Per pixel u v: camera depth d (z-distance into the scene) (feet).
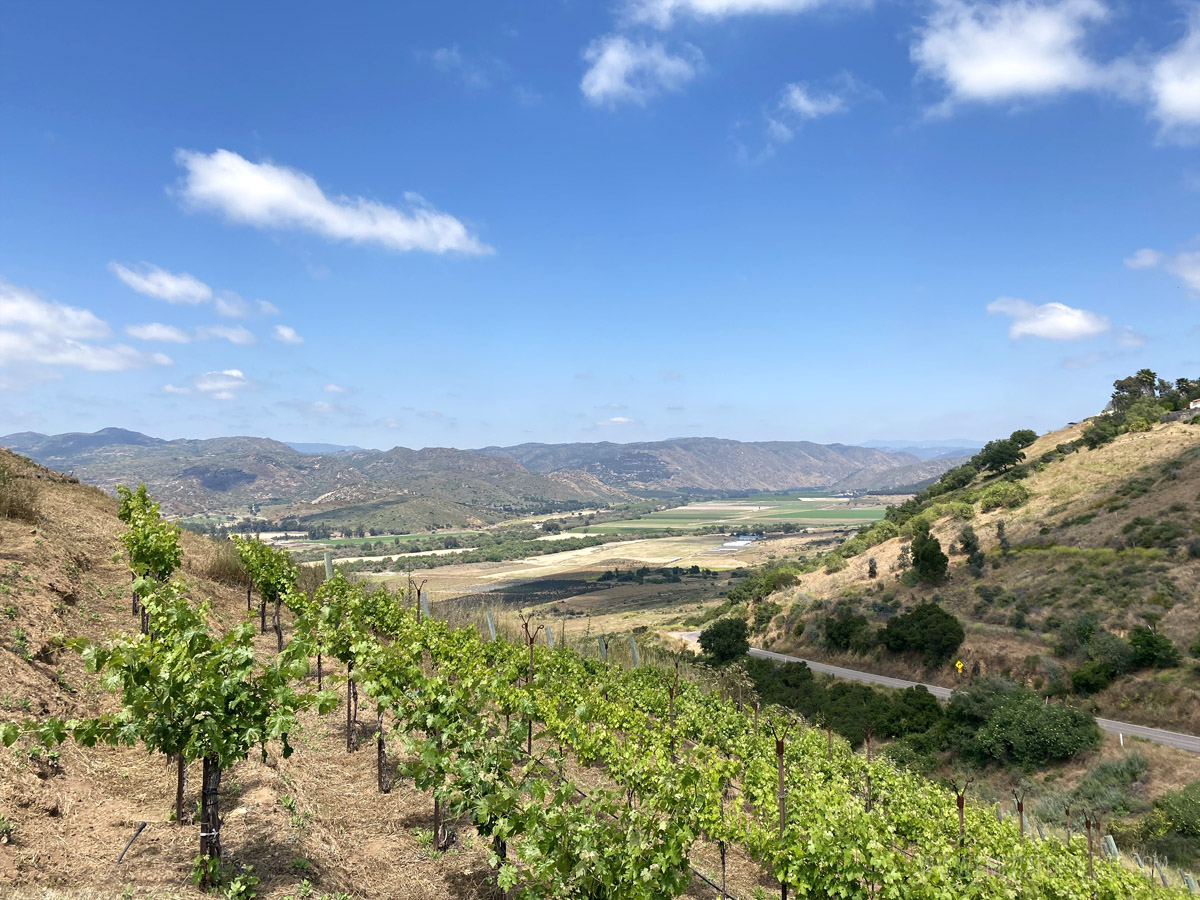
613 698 100.68
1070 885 55.01
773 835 46.32
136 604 69.31
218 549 106.01
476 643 86.12
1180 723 163.53
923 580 294.87
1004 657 213.87
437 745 37.32
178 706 26.81
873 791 83.82
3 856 24.90
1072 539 272.92
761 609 343.87
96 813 32.14
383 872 35.73
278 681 27.86
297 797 40.04
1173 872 98.78
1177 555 224.33
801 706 213.25
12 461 106.11
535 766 38.01
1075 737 153.58
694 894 49.78
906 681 233.35
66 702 42.14
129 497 88.43
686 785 36.35
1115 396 465.47
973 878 51.16
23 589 54.54
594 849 29.22
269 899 27.50
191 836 31.81
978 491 387.55
